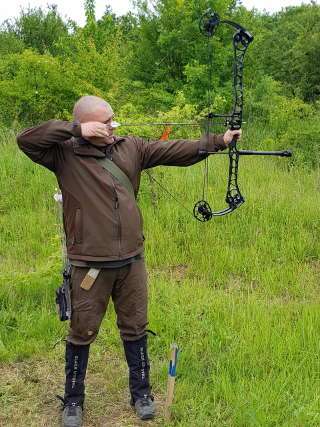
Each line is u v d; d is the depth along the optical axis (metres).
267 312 4.72
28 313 4.78
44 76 11.56
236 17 12.98
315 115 12.17
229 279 5.69
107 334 4.43
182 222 6.80
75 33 14.09
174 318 4.53
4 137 9.62
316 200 7.47
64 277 3.31
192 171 8.05
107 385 3.81
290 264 5.96
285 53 17.25
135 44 13.28
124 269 3.29
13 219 6.97
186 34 12.33
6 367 4.05
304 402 3.53
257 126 11.98
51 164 3.25
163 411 3.55
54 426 3.46
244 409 3.43
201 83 11.87
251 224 6.66
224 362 3.96
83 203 3.16
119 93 12.27
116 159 3.21
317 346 4.09
